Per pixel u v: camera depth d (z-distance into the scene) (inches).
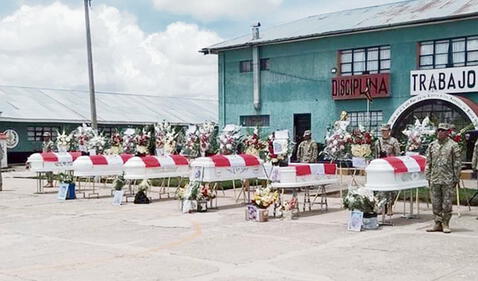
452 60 930.7
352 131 629.6
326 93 1075.3
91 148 877.8
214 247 376.2
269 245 379.6
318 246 373.1
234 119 1214.3
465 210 530.3
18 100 1590.8
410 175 458.6
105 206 614.9
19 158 1497.3
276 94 1144.8
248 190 636.7
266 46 1152.8
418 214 509.7
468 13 884.6
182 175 662.5
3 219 525.0
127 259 343.9
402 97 979.9
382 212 460.1
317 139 1087.0
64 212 568.7
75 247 384.5
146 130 882.8
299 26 1202.6
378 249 358.3
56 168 777.6
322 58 1080.2
